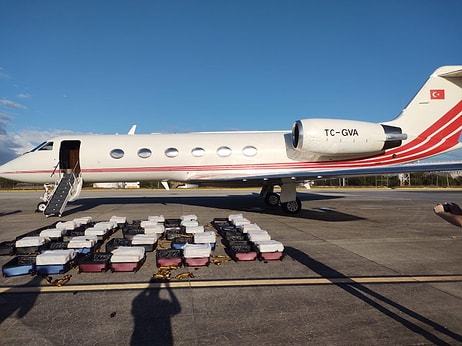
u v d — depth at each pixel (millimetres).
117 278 4832
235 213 12336
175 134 13312
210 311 3662
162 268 5215
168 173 12891
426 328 3248
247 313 3604
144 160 12766
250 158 12781
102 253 5777
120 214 12156
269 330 3217
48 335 3135
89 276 4934
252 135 13180
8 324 3375
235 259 5648
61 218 11297
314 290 4301
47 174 13148
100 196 23531
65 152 13578
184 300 3980
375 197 21344
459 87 12641
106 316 3549
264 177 10766
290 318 3479
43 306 3830
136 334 3139
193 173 12883
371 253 6223
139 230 7602
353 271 5094
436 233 8281
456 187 41844
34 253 6172
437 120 12555
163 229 7465
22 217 11633
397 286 4438
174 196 23125
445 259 5805
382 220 10539
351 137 11508
